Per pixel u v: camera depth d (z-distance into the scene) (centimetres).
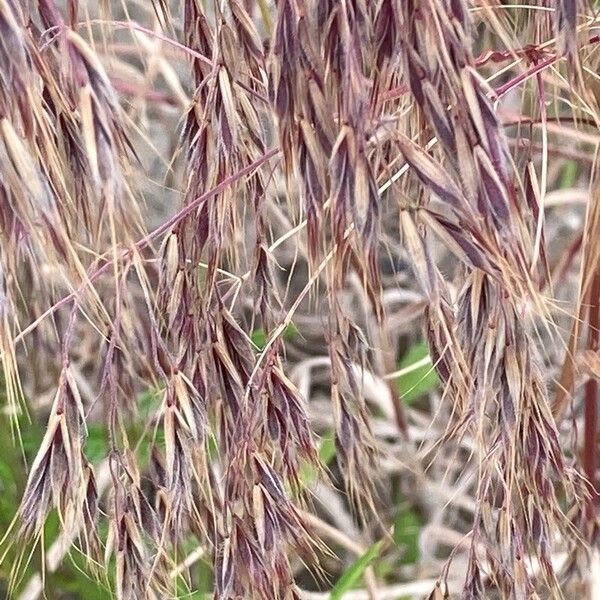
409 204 12
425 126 13
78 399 14
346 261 14
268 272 15
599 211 15
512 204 12
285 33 12
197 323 15
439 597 15
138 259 13
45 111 12
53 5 12
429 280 12
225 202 14
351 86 11
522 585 15
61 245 12
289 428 15
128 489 15
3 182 11
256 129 14
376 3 12
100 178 11
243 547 15
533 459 14
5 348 12
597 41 14
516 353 13
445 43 11
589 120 16
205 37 14
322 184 12
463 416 14
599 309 17
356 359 16
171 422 14
